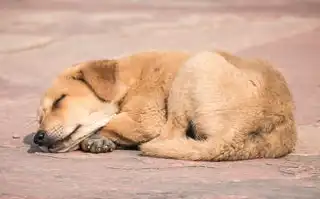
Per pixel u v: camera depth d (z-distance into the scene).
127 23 54.53
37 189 17.28
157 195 16.80
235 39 46.88
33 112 27.81
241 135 19.89
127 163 19.94
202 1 70.75
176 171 19.03
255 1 70.12
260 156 20.33
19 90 32.50
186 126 20.91
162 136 21.17
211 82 20.27
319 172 19.19
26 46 44.44
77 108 21.39
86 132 21.53
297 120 26.30
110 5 66.56
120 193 16.95
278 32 49.62
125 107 21.81
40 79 35.38
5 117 26.89
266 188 17.53
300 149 21.91
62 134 21.09
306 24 53.38
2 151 21.58
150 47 44.22
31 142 22.94
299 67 37.09
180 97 20.80
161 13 60.84
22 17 57.09
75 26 52.78
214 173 18.83
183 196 16.72
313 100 29.75
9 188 17.36
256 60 21.55
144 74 22.06
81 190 17.20
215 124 20.03
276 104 20.31
